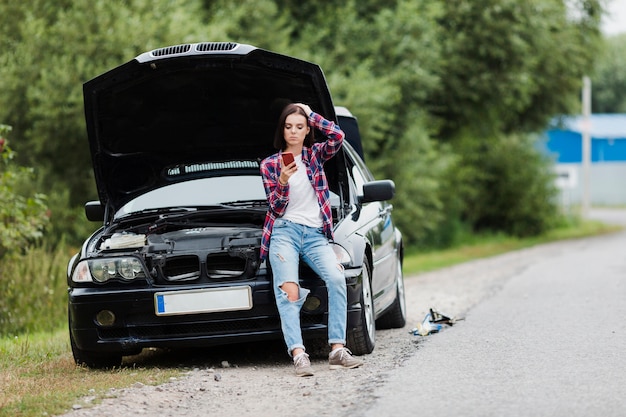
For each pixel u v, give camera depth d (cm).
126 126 834
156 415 587
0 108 1975
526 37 3033
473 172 3288
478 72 3008
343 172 811
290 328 709
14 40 2067
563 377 646
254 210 804
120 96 809
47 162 2044
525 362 710
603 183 6234
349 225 786
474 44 2981
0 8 2058
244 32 2311
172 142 857
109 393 652
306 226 725
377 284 843
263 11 2344
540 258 2111
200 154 879
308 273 746
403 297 1019
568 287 1314
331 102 794
